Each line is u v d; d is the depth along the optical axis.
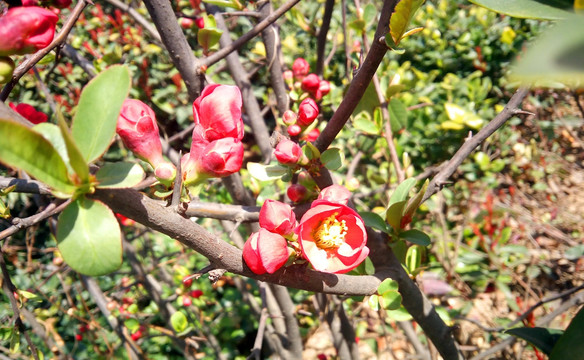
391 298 0.25
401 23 0.19
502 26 1.20
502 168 1.09
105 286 0.98
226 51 0.34
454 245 0.94
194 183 0.20
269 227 0.19
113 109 0.15
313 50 1.11
